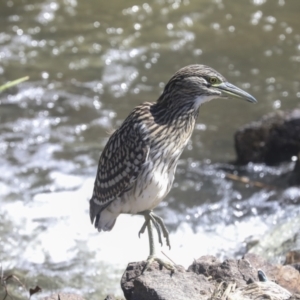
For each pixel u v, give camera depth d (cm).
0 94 1580
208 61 1742
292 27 1905
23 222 1177
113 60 1736
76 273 1062
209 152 1391
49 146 1402
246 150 1340
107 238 1130
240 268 757
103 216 861
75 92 1598
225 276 749
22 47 1780
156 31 1877
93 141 1424
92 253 1102
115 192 824
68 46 1794
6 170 1320
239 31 1884
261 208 1210
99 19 1928
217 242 1120
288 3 2036
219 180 1295
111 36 1845
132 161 797
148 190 801
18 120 1488
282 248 991
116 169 818
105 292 1023
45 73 1672
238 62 1738
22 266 1077
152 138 788
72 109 1534
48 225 1169
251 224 1169
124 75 1675
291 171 1302
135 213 828
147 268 748
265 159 1341
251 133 1334
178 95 791
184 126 802
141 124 793
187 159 1369
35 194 1250
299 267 848
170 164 808
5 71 1672
